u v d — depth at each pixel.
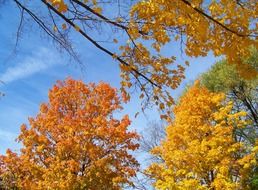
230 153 14.98
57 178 16.70
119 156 17.14
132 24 5.11
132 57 5.49
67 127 17.36
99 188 16.75
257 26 4.89
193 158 14.85
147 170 15.98
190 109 15.95
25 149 17.66
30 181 17.50
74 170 16.66
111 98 18.53
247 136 19.33
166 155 15.48
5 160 17.83
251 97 20.62
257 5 4.84
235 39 4.90
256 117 20.47
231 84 20.61
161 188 14.62
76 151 16.91
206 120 15.95
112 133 17.31
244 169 14.87
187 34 5.02
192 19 4.75
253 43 4.89
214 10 4.81
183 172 14.70
